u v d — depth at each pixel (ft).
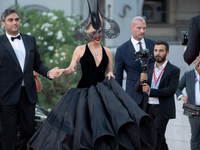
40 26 90.17
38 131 35.88
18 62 38.68
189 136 58.23
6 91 38.22
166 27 152.46
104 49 38.96
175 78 43.09
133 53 45.80
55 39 88.99
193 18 32.45
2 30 88.43
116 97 35.04
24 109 39.37
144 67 41.98
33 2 141.38
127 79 46.24
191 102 48.60
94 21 37.73
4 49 38.58
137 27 45.62
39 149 33.63
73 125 33.65
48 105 80.18
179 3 154.71
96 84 38.22
